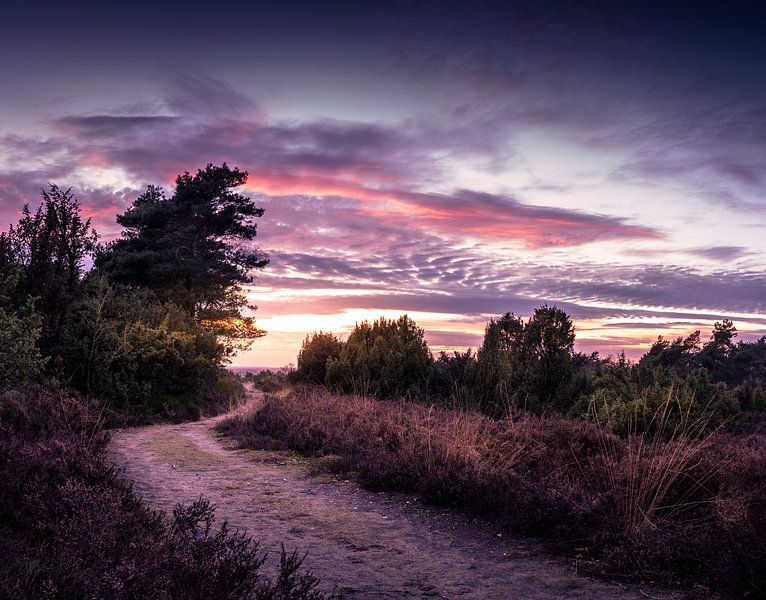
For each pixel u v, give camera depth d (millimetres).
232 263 38219
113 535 4496
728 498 6391
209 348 23719
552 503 6680
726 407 13695
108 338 17312
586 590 4957
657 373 14633
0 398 10414
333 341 22906
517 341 17828
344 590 4844
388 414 12914
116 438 13211
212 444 13008
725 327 59188
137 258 34000
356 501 8219
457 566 5617
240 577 3926
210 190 36469
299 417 14031
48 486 5695
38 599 3373
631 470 7195
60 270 17000
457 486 7879
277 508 7688
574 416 14000
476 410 14570
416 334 21453
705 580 4934
